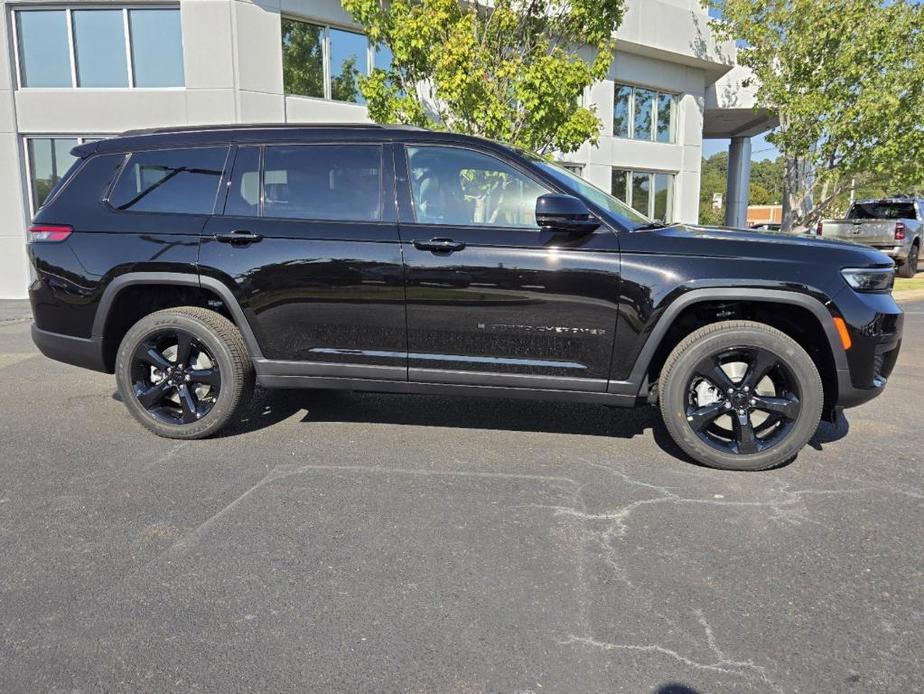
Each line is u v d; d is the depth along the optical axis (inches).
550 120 345.4
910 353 281.4
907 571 107.9
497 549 115.1
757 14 540.4
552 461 156.3
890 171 503.5
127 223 167.0
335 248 156.6
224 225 162.1
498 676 84.0
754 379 147.3
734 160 991.0
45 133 489.7
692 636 91.7
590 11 350.9
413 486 141.4
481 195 156.2
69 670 84.8
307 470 150.2
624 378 150.9
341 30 511.8
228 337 165.9
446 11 328.5
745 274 142.4
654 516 127.4
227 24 469.1
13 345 309.6
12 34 480.1
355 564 110.3
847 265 142.9
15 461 155.3
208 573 107.4
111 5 475.5
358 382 162.4
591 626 94.0
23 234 500.1
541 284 148.6
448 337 155.4
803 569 108.6
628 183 692.7
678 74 705.6
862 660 86.8
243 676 84.0
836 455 160.6
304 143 163.5
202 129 171.2
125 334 176.1
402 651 88.7
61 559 111.4
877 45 477.4
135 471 149.5
